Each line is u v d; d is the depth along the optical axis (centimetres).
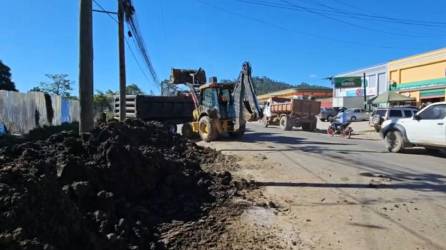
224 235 556
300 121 2831
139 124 1059
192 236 545
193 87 2058
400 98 3094
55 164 552
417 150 1545
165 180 698
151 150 759
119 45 1855
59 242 392
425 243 539
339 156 1329
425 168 1105
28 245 340
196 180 766
